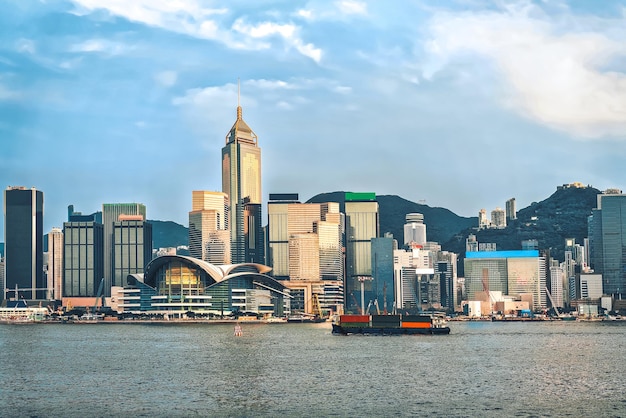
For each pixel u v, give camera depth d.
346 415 155.75
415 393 183.38
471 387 193.50
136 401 173.50
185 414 157.62
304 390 188.75
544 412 158.25
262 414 157.25
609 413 157.12
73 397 180.00
